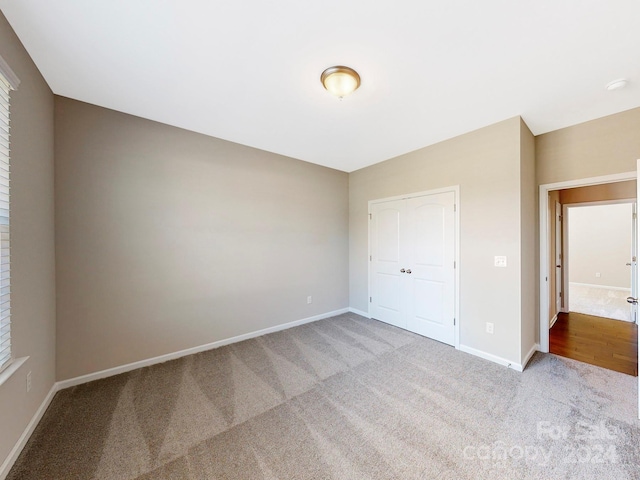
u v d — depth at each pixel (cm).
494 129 268
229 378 239
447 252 311
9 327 148
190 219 289
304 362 269
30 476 141
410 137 304
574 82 199
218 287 309
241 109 242
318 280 410
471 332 288
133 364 254
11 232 152
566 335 344
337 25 148
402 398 208
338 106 236
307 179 394
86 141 231
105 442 163
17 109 159
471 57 173
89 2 133
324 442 163
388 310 388
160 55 173
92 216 234
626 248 625
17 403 154
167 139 273
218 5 136
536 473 141
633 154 238
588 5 134
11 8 137
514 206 255
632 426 175
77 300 228
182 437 168
